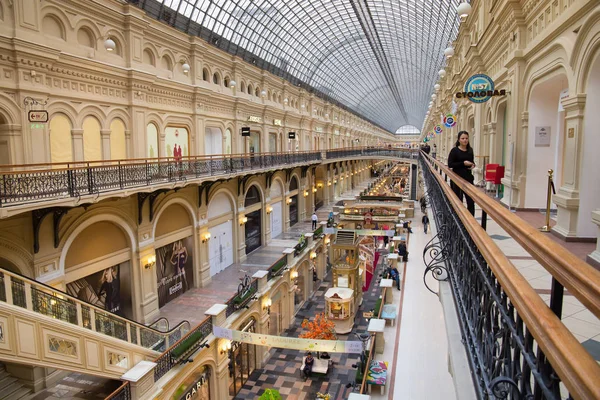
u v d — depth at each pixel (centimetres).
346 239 2350
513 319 251
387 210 3466
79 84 1328
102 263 1441
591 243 666
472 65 1748
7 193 952
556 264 161
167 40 1803
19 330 873
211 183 2016
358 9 4012
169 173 1569
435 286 1501
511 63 1091
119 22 1509
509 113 1136
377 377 1035
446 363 1045
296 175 3756
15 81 1103
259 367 1809
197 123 2020
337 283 2298
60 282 1238
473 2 1836
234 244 2455
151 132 1709
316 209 4672
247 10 2886
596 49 599
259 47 3522
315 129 4512
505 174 1199
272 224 3167
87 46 1381
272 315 2109
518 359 237
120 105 1520
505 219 250
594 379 114
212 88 2212
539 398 192
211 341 1392
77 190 1136
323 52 4931
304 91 4044
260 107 2848
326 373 1734
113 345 1105
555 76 823
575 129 667
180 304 1811
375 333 1157
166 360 1184
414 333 1205
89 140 1391
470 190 400
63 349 966
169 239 1817
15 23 1095
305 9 3700
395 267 1705
